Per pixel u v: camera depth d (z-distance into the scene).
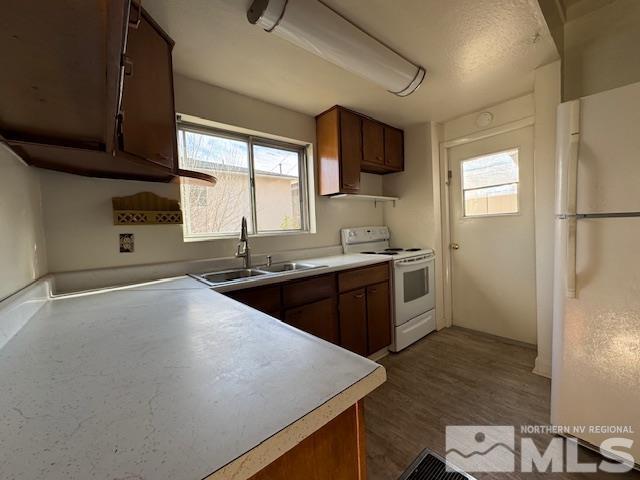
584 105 1.27
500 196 2.61
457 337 2.72
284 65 1.75
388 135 2.89
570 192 1.31
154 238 1.80
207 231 2.11
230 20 1.35
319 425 0.45
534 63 1.83
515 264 2.55
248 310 1.04
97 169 1.39
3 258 0.90
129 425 0.43
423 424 1.55
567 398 1.37
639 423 1.19
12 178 1.03
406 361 2.29
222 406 0.47
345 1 1.27
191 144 2.04
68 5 0.37
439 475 1.24
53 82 0.58
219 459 0.36
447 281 2.98
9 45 0.45
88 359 0.66
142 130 1.13
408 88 1.86
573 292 1.33
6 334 0.79
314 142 2.61
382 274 2.40
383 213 3.32
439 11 1.35
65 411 0.46
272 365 0.60
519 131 2.43
